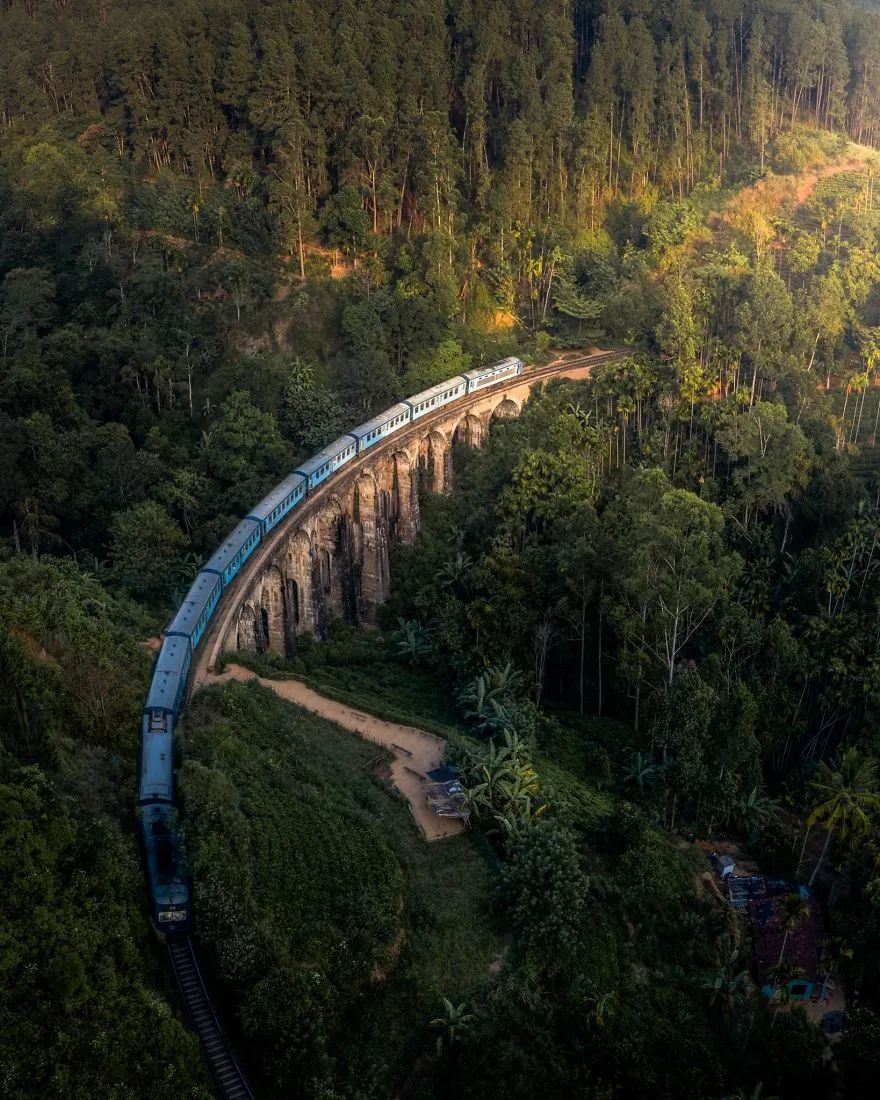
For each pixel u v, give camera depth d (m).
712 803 83.00
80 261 146.12
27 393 116.31
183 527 115.56
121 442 114.12
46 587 87.75
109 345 128.25
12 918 50.59
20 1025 47.38
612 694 102.19
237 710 78.06
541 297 166.00
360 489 121.25
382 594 121.25
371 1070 55.44
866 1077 61.59
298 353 143.62
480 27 178.50
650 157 191.38
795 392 141.88
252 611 98.12
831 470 127.69
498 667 93.88
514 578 101.56
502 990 60.19
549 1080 56.03
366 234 152.50
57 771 62.72
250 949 56.22
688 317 148.50
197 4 177.25
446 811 72.88
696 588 88.88
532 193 174.00
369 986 59.69
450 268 153.00
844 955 71.38
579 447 125.62
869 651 95.56
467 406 138.88
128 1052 49.59
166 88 166.38
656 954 70.12
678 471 128.75
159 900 59.31
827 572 105.19
